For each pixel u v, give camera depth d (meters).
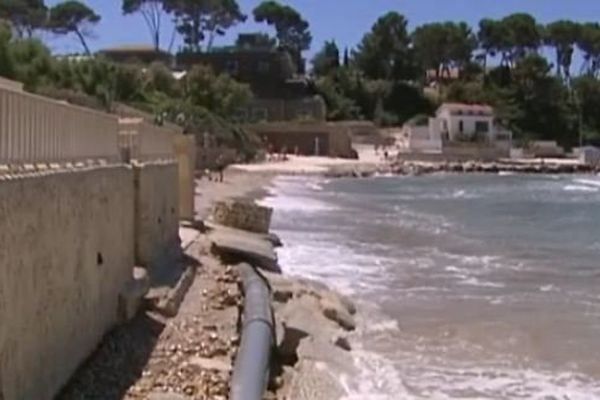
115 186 17.36
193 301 20.97
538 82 173.38
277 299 22.69
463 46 184.12
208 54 152.62
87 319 14.60
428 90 178.75
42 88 59.88
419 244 42.81
